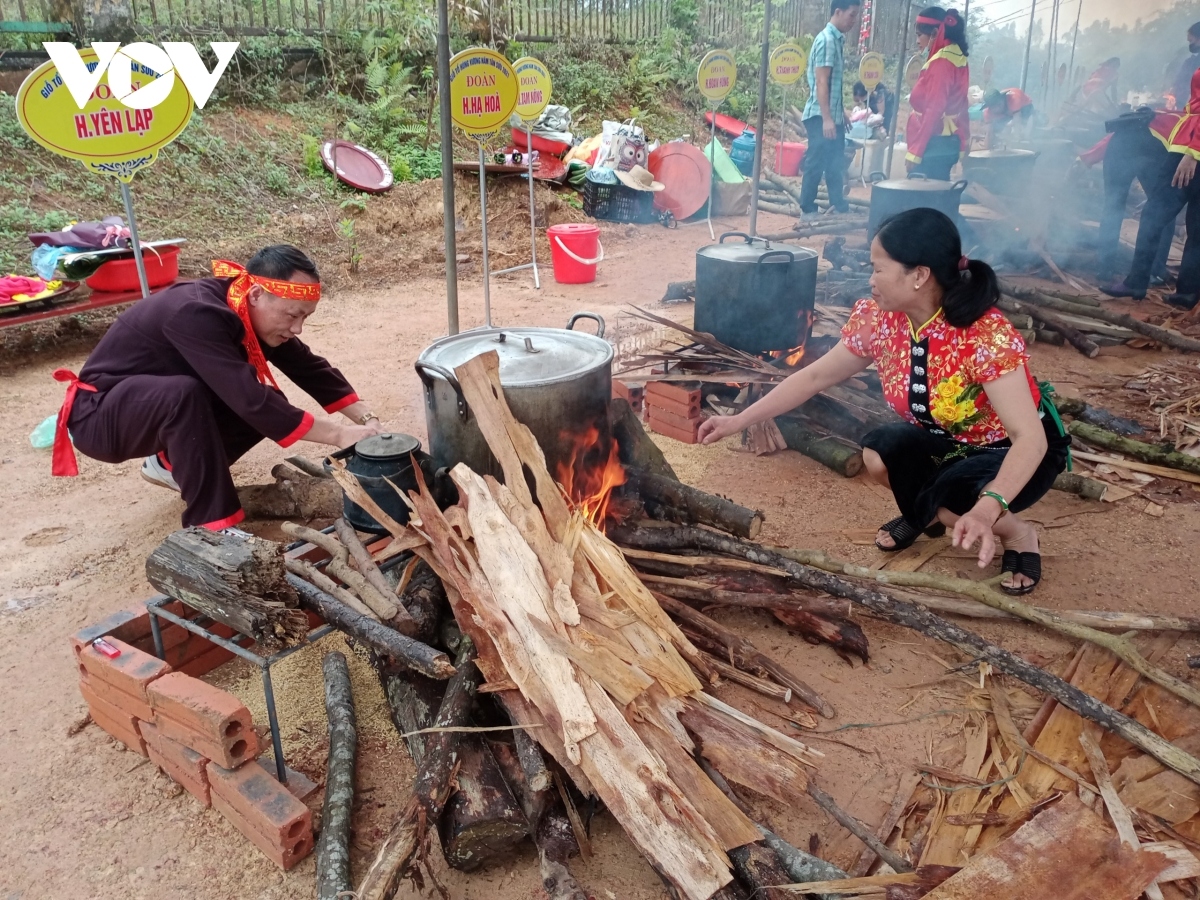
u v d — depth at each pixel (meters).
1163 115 7.22
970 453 3.21
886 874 1.98
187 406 3.20
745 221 12.13
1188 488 4.27
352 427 3.38
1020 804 2.32
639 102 15.63
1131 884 1.90
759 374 4.61
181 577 2.32
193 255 7.98
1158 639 3.05
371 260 9.09
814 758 2.30
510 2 14.04
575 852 2.17
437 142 11.62
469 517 2.62
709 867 1.87
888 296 2.93
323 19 11.71
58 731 2.63
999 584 3.36
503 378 2.90
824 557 3.18
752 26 19.09
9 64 8.84
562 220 11.12
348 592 2.61
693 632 2.85
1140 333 6.49
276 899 2.06
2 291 5.88
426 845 1.99
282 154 10.00
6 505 4.11
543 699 2.18
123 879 2.12
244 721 2.23
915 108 8.59
